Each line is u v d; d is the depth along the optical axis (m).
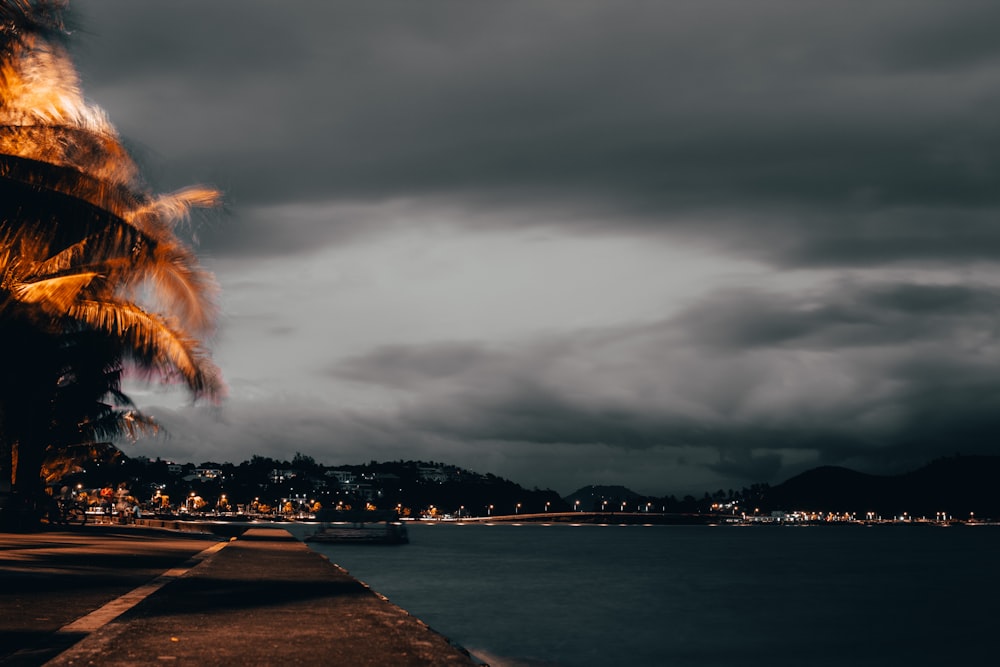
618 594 64.12
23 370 33.91
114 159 20.36
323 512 144.62
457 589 62.06
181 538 44.44
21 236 18.38
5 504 37.75
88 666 6.90
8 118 19.42
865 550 184.38
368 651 7.88
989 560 138.00
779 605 60.59
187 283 21.66
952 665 38.00
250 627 9.34
